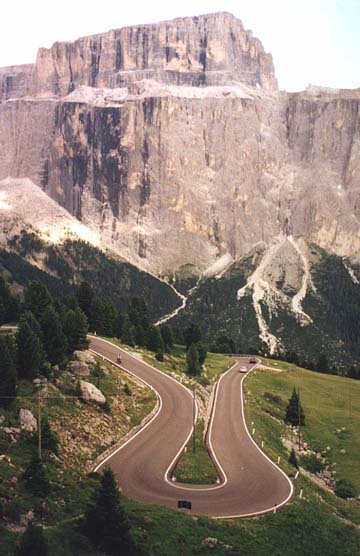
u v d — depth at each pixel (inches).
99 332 6200.8
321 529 2923.2
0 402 3216.0
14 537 2228.1
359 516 3484.3
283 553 2608.3
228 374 6392.7
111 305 6653.5
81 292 6215.6
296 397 5196.9
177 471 3329.2
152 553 2390.5
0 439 2923.2
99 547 2336.4
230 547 2544.3
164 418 4188.0
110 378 4463.6
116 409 4005.9
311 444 4832.7
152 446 3649.1
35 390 3612.2
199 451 3713.1
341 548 2824.8
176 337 7839.6
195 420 4254.4
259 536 2682.1
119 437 3681.1
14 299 5787.4
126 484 3068.4
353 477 4284.0
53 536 2292.1
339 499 3745.1
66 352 4421.8
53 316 4242.1
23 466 2743.6
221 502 2999.5
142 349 5984.3
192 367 5713.6
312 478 4067.4
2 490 2480.3
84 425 3531.0
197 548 2497.5
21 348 3742.6
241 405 5068.9
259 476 3442.4
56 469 2901.1
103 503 2405.3
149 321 7052.2
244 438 4170.8
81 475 2972.4
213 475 3400.6
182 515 2709.2
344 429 5142.7
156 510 2721.5
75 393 3814.0
